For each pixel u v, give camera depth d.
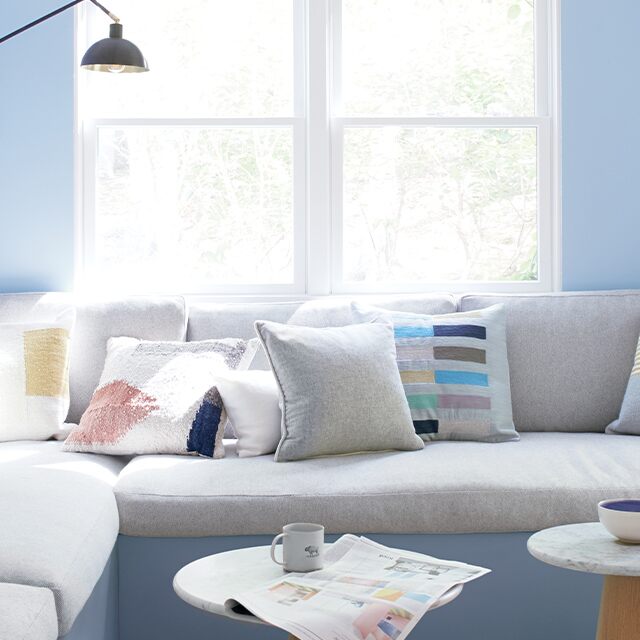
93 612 2.02
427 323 3.08
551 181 3.64
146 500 2.33
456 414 2.91
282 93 3.65
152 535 2.34
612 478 2.38
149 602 2.36
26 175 3.52
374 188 3.65
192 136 3.63
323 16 3.59
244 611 1.49
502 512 2.32
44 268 3.52
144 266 3.62
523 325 3.20
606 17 3.57
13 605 1.48
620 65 3.58
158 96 3.64
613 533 1.78
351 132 3.64
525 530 2.35
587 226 3.59
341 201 3.63
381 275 3.65
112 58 2.87
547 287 3.64
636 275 3.58
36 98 3.52
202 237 3.63
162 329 3.20
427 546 2.36
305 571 1.65
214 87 3.65
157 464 2.55
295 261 3.62
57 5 3.52
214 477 2.42
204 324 3.25
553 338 3.18
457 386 2.95
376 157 3.65
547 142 3.64
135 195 3.63
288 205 3.64
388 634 1.39
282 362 2.69
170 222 3.63
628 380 3.11
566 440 2.84
